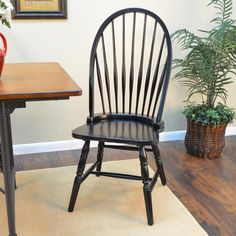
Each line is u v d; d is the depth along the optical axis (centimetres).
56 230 163
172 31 260
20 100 123
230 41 224
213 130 242
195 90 269
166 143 281
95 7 241
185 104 281
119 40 252
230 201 191
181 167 235
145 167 166
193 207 184
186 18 261
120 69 258
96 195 196
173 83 273
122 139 160
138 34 254
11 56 236
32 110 250
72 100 256
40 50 240
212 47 227
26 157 251
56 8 234
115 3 245
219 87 247
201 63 234
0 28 228
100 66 254
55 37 240
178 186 208
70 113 259
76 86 131
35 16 231
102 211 180
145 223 169
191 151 255
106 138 161
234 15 271
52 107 254
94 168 199
